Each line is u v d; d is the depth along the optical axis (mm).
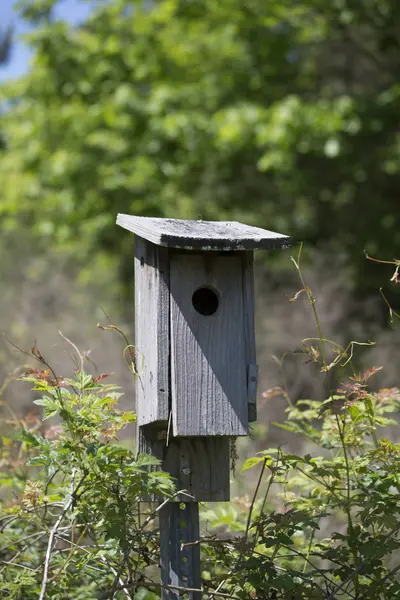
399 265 6102
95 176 26266
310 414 6949
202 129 24750
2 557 6777
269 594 6078
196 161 25609
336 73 27156
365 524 5742
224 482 6180
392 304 24719
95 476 5539
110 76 27062
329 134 22875
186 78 27266
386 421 6426
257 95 26562
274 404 13031
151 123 25328
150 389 6090
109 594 5707
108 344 18375
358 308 20828
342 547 6039
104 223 26125
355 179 24531
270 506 7172
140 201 26188
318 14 25969
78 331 21453
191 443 6176
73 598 6289
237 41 26656
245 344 6113
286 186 25828
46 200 27250
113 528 5500
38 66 27219
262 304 20641
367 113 23469
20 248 25609
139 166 25531
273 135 22859
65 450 5535
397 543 5738
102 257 27344
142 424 6199
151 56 26828
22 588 6332
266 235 6027
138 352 6418
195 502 6125
